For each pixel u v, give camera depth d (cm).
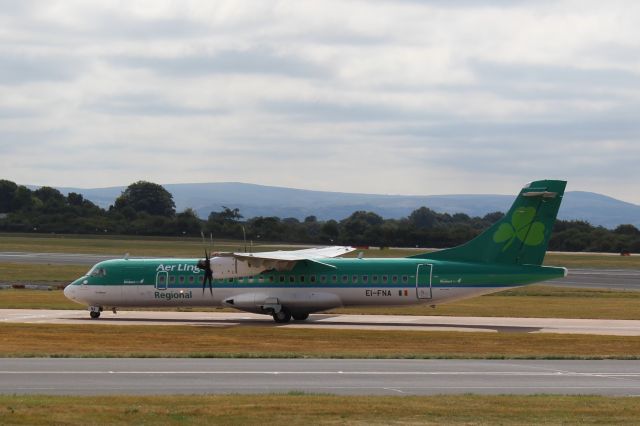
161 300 10906
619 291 16038
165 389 5481
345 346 8150
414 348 8006
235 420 4422
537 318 11112
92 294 10994
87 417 4409
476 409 4803
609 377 6191
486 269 9856
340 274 10350
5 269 19762
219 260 10338
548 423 4462
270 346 8125
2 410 4544
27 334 8800
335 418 4503
